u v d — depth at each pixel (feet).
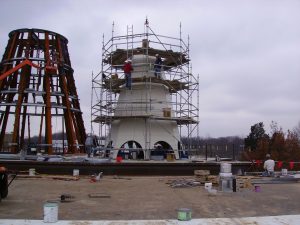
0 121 123.03
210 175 81.41
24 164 87.04
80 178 78.43
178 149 110.52
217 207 45.42
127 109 109.29
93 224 33.14
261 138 217.97
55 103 118.73
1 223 33.09
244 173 95.40
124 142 105.91
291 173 90.17
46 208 33.47
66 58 130.31
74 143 120.26
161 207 45.11
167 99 113.29
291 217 36.19
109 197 52.54
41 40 126.93
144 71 109.19
